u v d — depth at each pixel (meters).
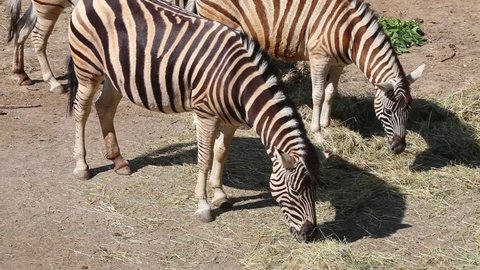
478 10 11.04
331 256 5.69
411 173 7.08
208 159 6.06
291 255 5.72
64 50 9.55
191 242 5.95
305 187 5.36
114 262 5.69
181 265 5.68
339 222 6.27
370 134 7.83
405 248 5.94
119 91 6.23
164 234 6.04
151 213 6.30
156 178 6.81
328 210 6.43
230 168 7.04
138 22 5.99
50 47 9.60
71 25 6.30
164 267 5.65
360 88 8.73
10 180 6.70
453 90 8.69
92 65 6.29
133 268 5.63
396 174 7.05
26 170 6.88
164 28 5.92
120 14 6.05
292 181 5.38
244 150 7.38
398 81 6.79
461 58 9.57
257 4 7.23
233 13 7.31
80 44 6.27
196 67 5.77
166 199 6.49
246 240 5.97
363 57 7.02
